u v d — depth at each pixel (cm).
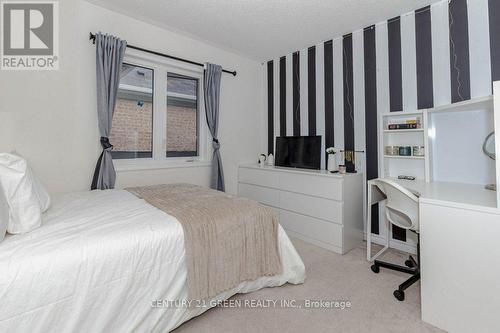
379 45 273
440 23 233
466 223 139
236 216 167
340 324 151
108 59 245
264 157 377
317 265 228
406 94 256
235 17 262
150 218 150
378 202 277
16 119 210
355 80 293
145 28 277
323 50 323
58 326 102
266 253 178
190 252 141
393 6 240
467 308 139
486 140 200
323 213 269
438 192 177
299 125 354
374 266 214
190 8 247
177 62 304
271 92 390
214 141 336
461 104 189
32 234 121
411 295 181
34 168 219
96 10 246
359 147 292
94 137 249
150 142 299
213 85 330
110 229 130
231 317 157
